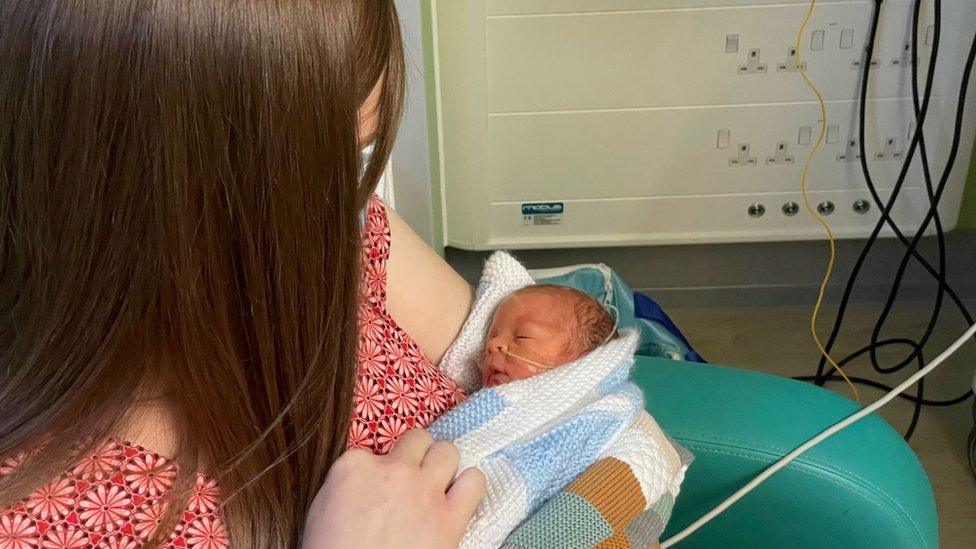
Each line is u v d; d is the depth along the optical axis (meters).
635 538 0.69
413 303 0.84
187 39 0.39
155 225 0.42
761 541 0.83
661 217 1.68
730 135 1.59
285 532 0.54
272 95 0.42
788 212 1.67
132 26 0.38
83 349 0.44
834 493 0.77
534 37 1.50
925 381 1.62
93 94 0.39
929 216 1.57
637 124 1.58
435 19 1.48
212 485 0.52
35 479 0.45
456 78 1.53
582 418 0.73
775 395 0.87
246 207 0.44
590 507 0.67
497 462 0.69
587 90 1.55
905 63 1.50
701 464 0.82
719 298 1.87
